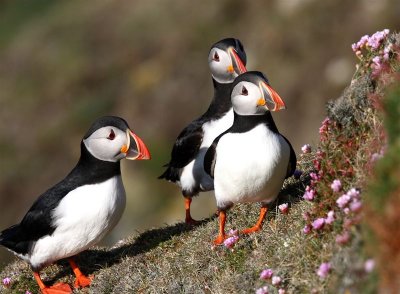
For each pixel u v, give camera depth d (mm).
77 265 12711
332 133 10516
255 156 10633
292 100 28312
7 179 32000
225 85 13867
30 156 32719
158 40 34344
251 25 32125
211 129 13820
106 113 32781
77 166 11789
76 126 33031
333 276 8633
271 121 10898
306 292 8961
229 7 33188
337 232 9133
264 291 9266
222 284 10227
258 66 30219
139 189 28125
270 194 11070
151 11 35844
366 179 9164
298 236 9773
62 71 35594
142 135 30703
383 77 10250
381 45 11312
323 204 9773
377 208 7906
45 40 37562
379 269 7641
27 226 11797
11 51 38156
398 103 8242
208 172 11711
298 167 12766
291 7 31359
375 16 29391
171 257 11719
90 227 11578
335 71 28562
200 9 34188
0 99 35969
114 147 11469
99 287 11852
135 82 33219
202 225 12789
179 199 26828
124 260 12352
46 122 33875
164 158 29141
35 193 31328
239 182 10828
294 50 29969
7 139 33844
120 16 36812
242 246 10805
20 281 12781
